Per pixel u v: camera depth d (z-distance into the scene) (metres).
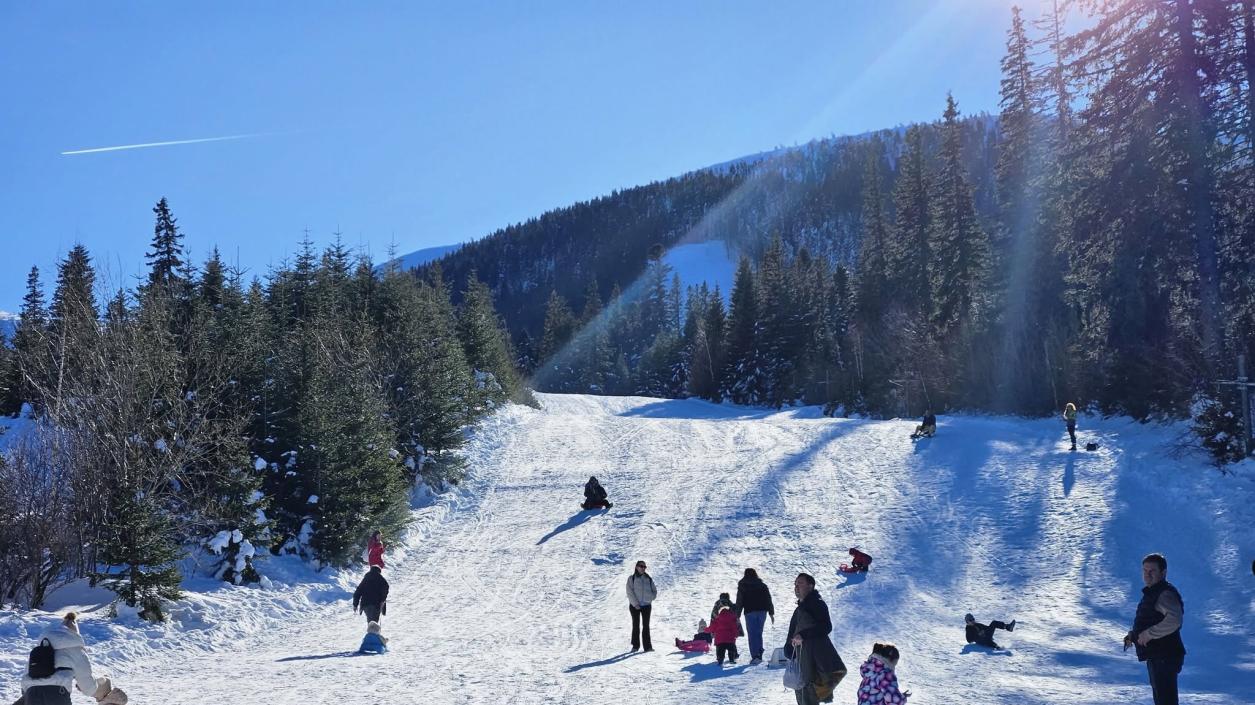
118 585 18.14
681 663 14.30
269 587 22.42
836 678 8.48
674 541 26.58
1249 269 22.89
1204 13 22.06
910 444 36.16
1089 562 20.17
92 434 19.73
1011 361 43.03
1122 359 31.31
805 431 44.56
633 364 136.62
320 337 32.91
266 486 25.20
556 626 19.02
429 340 40.94
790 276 82.06
